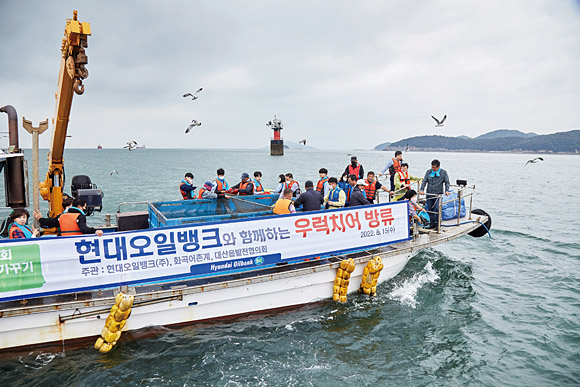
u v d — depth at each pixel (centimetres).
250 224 671
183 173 5153
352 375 555
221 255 649
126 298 549
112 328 554
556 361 608
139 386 513
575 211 2108
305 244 723
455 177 4869
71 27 564
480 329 707
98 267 571
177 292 602
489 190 3256
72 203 629
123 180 3869
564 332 698
